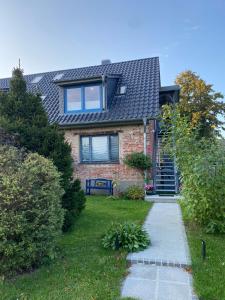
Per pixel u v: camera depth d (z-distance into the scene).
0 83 19.05
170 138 8.10
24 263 4.58
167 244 5.82
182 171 7.50
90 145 13.65
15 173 4.72
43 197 4.80
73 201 7.12
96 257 5.15
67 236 6.39
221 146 7.02
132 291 4.02
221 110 23.02
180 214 8.52
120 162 12.96
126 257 5.13
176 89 14.91
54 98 15.98
